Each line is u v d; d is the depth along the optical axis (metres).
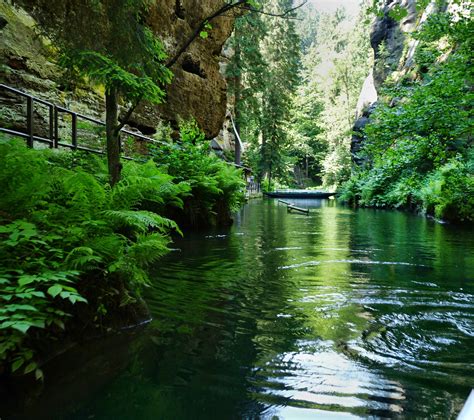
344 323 3.23
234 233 9.19
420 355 2.63
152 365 2.43
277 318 3.34
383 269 5.39
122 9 3.94
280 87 41.47
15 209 2.73
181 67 14.63
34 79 7.90
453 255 6.56
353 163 37.59
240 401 2.03
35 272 2.44
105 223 3.00
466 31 9.62
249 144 45.25
